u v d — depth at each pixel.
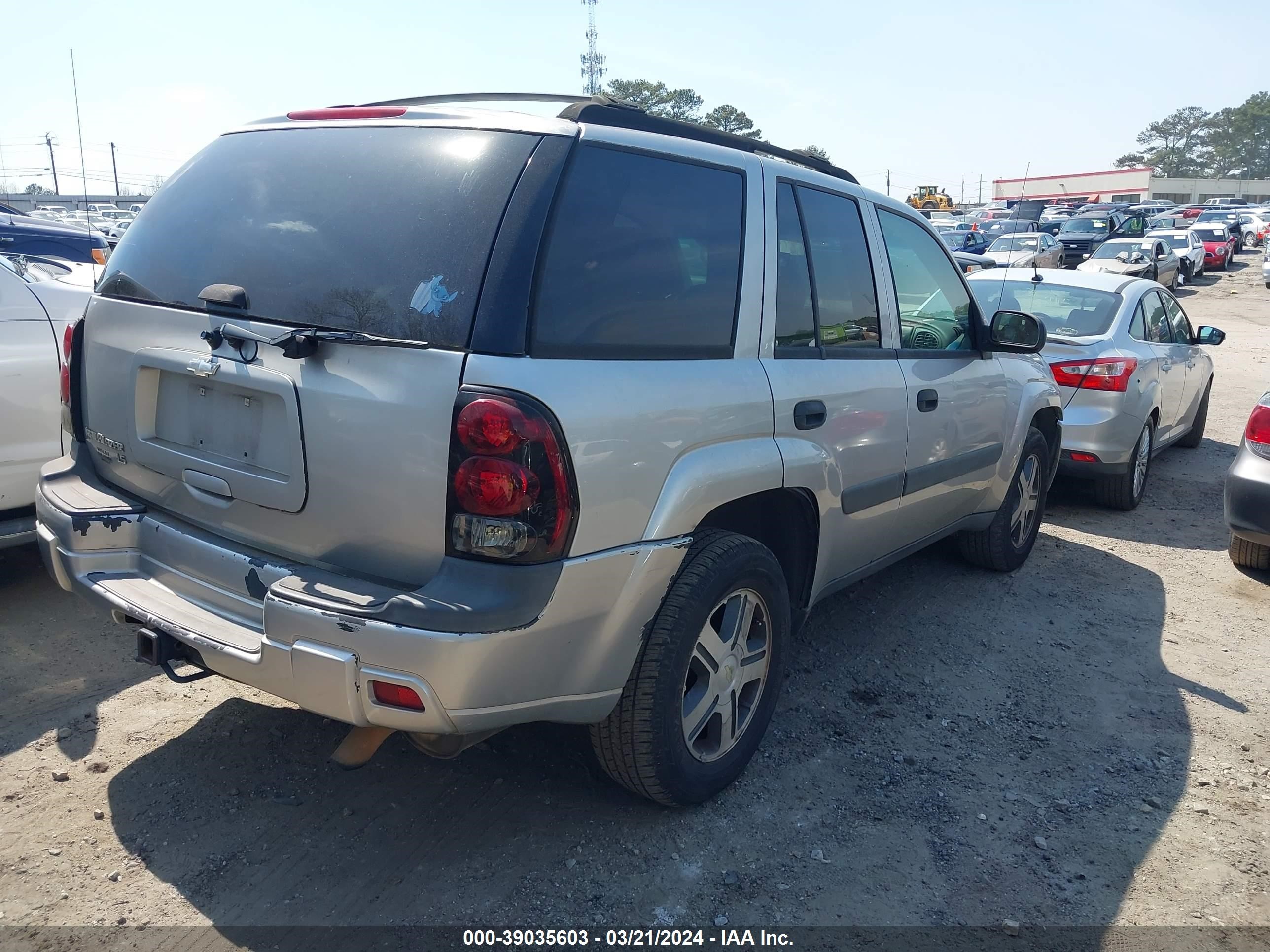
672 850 2.96
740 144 3.40
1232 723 3.97
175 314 2.87
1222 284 30.56
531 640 2.43
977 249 33.69
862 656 4.43
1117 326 7.07
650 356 2.76
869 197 4.02
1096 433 6.74
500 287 2.42
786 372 3.26
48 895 2.65
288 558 2.69
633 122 2.97
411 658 2.32
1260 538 5.41
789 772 3.44
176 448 2.92
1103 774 3.54
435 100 3.20
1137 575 5.78
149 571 2.99
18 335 4.46
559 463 2.40
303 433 2.56
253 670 2.52
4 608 4.44
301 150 2.93
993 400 4.78
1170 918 2.80
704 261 3.02
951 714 3.94
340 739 3.47
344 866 2.82
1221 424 10.87
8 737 3.39
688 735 3.04
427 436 2.38
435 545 2.42
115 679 3.84
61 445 4.61
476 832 3.00
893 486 3.96
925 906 2.79
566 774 3.33
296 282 2.67
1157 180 106.00
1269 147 152.38
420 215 2.58
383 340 2.45
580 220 2.62
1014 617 4.99
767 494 3.30
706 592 2.91
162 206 3.16
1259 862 3.07
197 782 3.18
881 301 3.94
